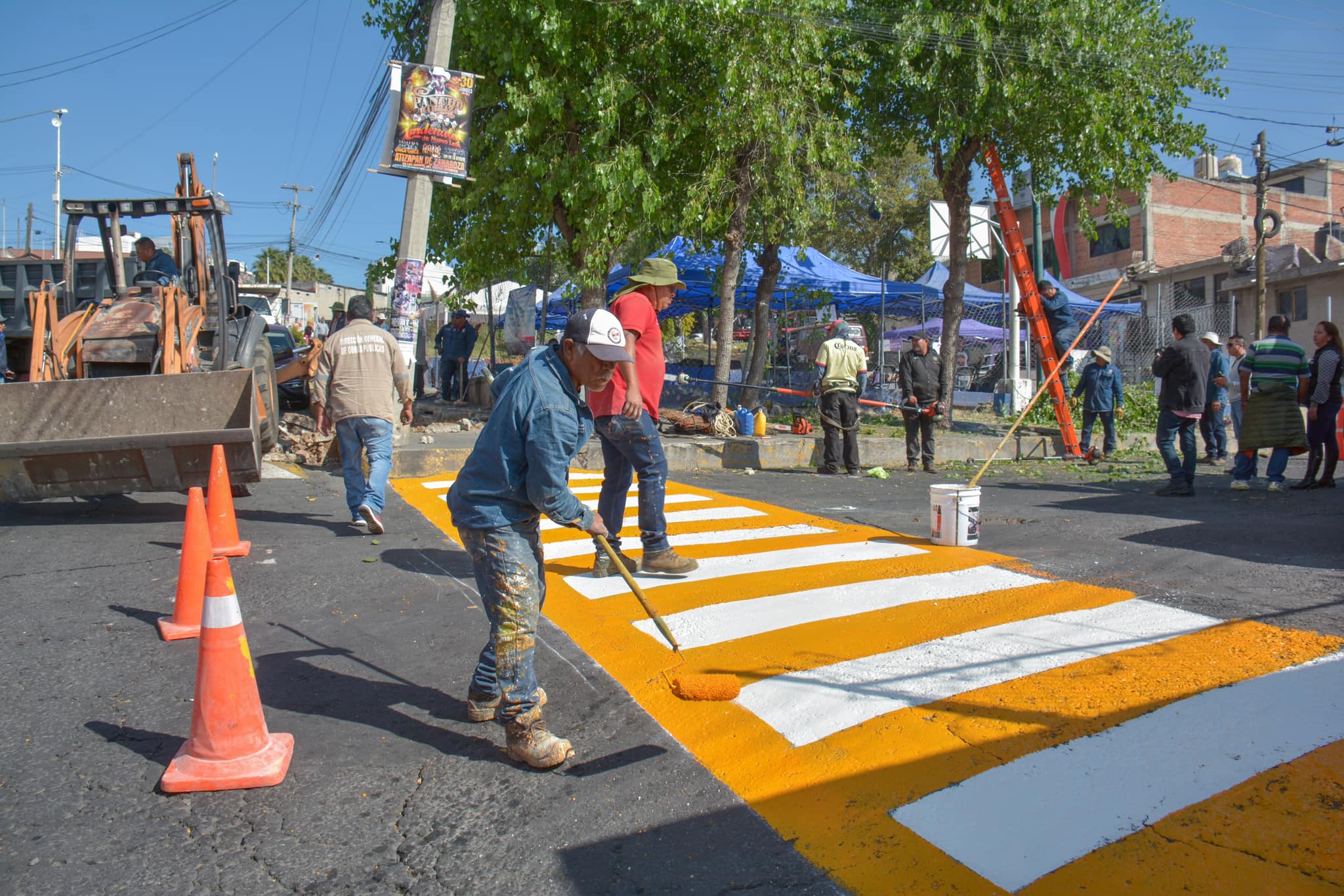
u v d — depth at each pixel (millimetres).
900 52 12938
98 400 6543
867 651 3906
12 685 3588
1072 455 13000
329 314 60375
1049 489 9461
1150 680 3459
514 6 11133
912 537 6434
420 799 2814
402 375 6543
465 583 5176
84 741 3135
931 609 4512
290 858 2480
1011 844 2436
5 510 6957
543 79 11734
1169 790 2652
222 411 6652
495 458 2941
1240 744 2902
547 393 2869
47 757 3012
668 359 26297
